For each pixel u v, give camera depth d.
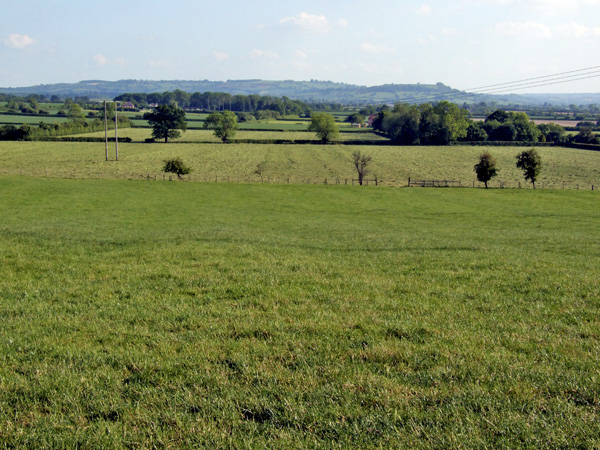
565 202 61.97
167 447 6.32
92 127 188.38
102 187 64.25
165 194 61.59
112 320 11.75
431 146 160.62
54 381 8.12
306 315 12.05
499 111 189.50
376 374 8.40
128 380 8.27
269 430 6.68
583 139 163.25
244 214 48.38
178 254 21.31
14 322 11.56
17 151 128.00
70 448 6.31
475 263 19.83
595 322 11.52
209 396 7.60
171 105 161.50
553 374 8.34
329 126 169.38
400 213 51.84
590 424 6.64
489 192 70.19
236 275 16.72
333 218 47.00
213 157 127.62
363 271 17.94
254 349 9.59
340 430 6.63
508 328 11.14
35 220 39.06
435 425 6.71
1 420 6.97
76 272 17.42
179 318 11.92
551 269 18.55
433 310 12.69
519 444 6.23
